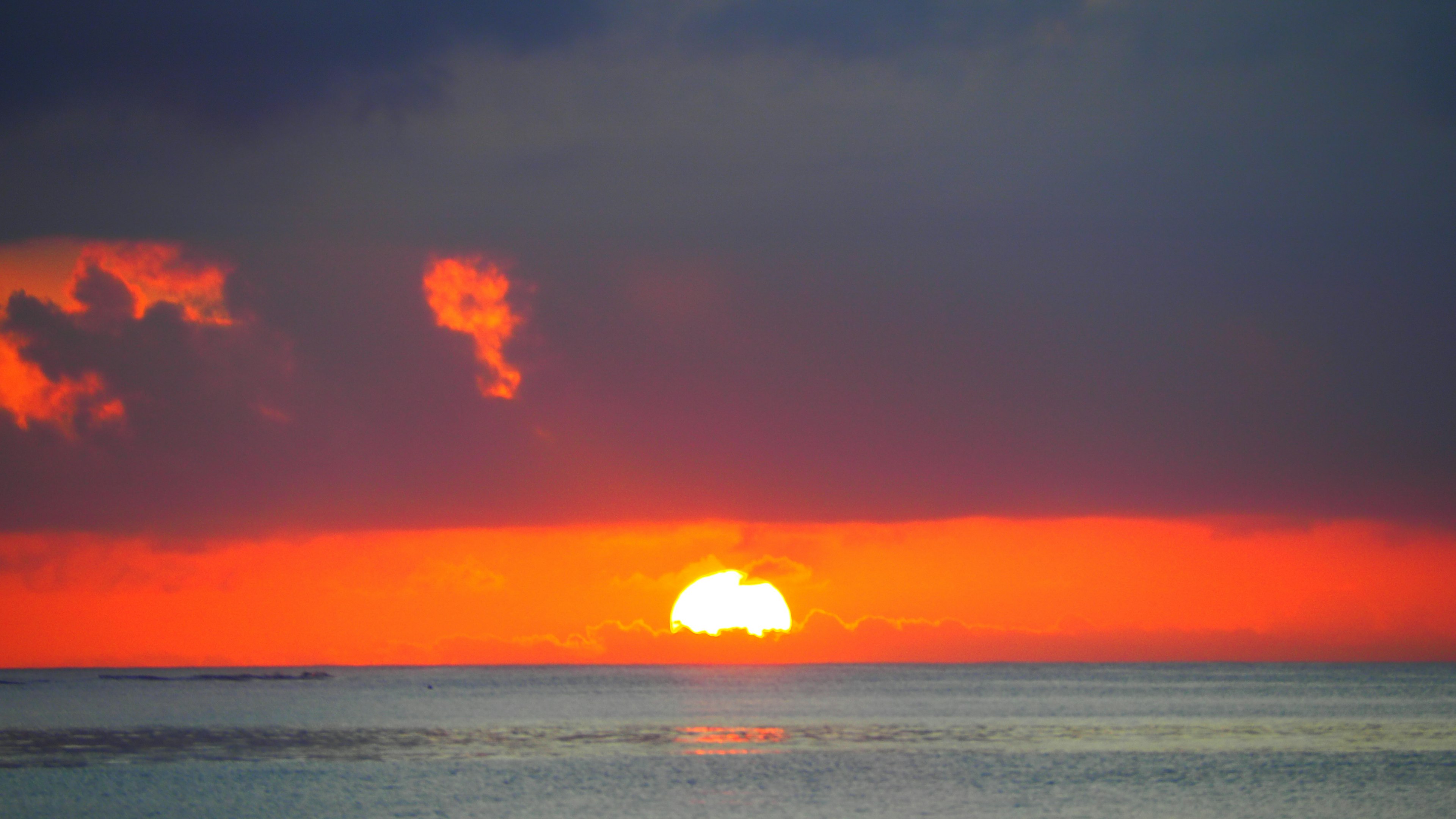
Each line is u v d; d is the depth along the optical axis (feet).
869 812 402.93
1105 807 410.93
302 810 409.49
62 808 411.54
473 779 484.74
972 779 482.28
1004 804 418.51
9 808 412.98
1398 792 444.96
